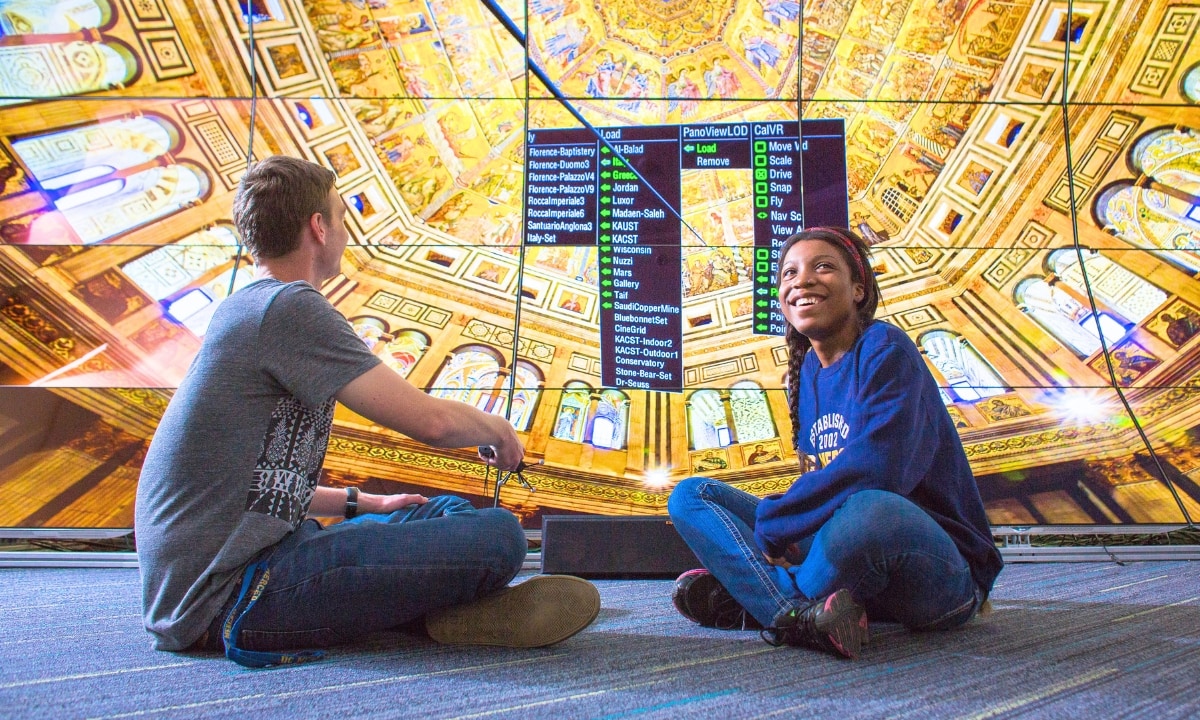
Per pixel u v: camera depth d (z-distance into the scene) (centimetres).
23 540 239
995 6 288
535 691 95
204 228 310
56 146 302
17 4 278
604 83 320
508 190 318
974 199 317
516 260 311
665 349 293
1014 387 299
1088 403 290
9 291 287
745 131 299
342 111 309
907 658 111
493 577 117
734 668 106
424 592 113
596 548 216
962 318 318
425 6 293
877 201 311
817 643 113
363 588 110
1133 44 294
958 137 310
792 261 131
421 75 306
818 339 132
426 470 270
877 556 110
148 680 100
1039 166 308
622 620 147
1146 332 305
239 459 109
